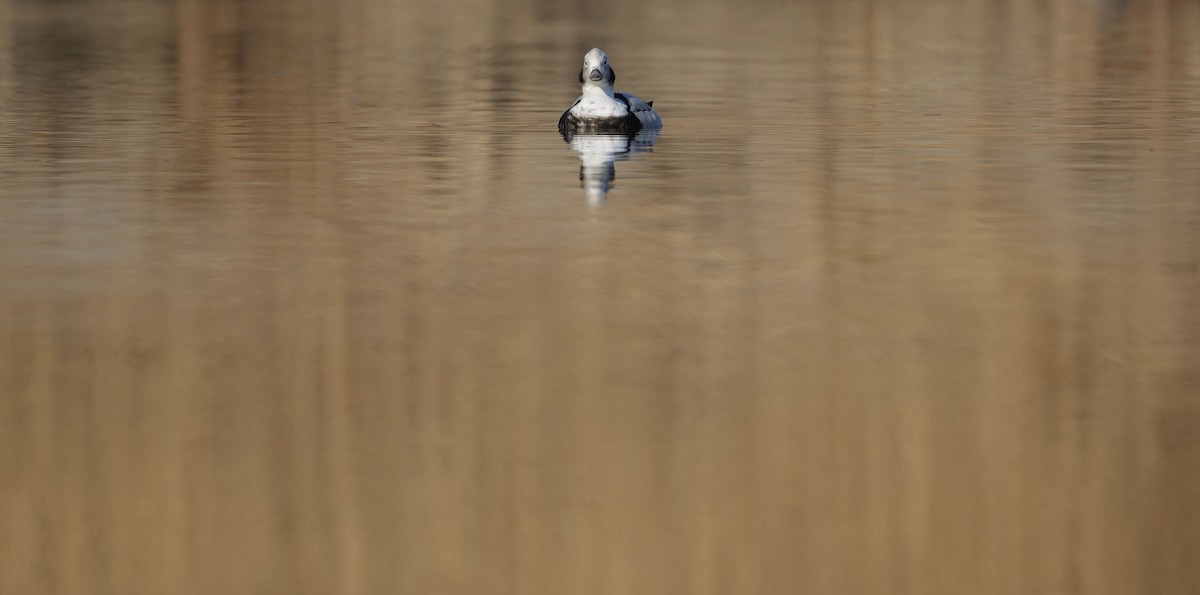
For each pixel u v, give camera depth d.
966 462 9.53
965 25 41.91
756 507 9.05
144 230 15.21
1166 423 10.06
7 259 13.97
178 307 12.54
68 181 17.81
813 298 12.83
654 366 11.19
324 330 11.98
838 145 20.50
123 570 8.45
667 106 25.03
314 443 9.84
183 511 9.01
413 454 9.69
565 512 9.01
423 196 17.03
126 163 19.08
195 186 17.59
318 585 8.34
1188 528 8.77
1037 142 20.66
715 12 47.19
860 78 29.14
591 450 9.76
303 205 16.50
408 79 29.55
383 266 13.89
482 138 21.39
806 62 32.38
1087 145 20.36
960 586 8.30
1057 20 43.06
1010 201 16.59
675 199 16.80
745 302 12.73
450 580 8.33
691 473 9.42
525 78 29.97
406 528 8.85
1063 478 9.32
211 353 11.43
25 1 49.03
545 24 43.47
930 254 14.24
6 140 20.91
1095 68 30.75
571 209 16.30
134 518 8.93
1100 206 16.28
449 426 10.09
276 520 8.91
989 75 29.55
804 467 9.48
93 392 10.61
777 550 8.62
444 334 11.91
